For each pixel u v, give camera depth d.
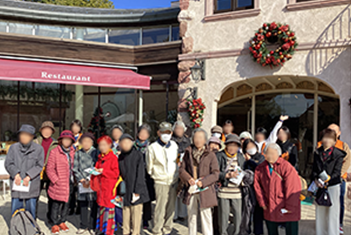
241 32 8.52
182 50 9.31
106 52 9.98
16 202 5.27
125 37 10.84
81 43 9.73
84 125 10.45
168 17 10.16
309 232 5.69
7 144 9.64
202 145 4.89
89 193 5.63
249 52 8.33
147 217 5.91
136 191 5.11
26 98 9.89
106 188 5.17
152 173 5.36
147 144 6.12
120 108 10.38
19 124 9.80
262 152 5.81
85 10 11.48
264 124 10.78
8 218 6.43
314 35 7.65
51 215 5.68
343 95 7.30
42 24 10.50
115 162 5.24
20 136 5.25
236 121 11.18
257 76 8.27
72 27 10.80
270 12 8.17
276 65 7.90
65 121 10.29
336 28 7.44
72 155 5.95
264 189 4.89
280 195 4.73
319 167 5.09
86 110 10.48
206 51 8.96
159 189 5.24
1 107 9.72
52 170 5.66
